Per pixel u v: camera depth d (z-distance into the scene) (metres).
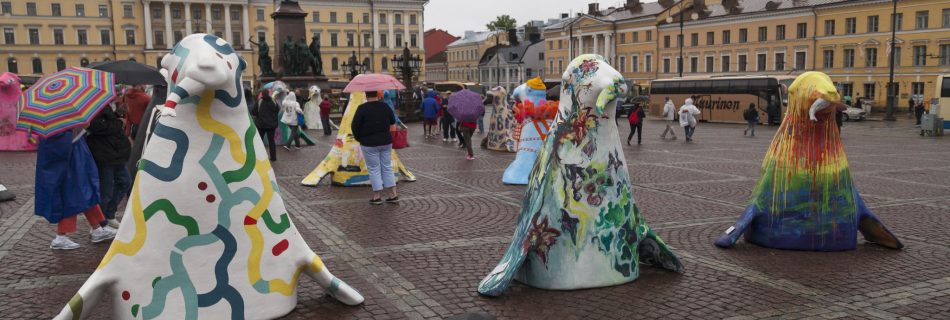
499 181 13.20
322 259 7.36
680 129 32.66
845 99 51.78
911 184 12.95
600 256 6.27
